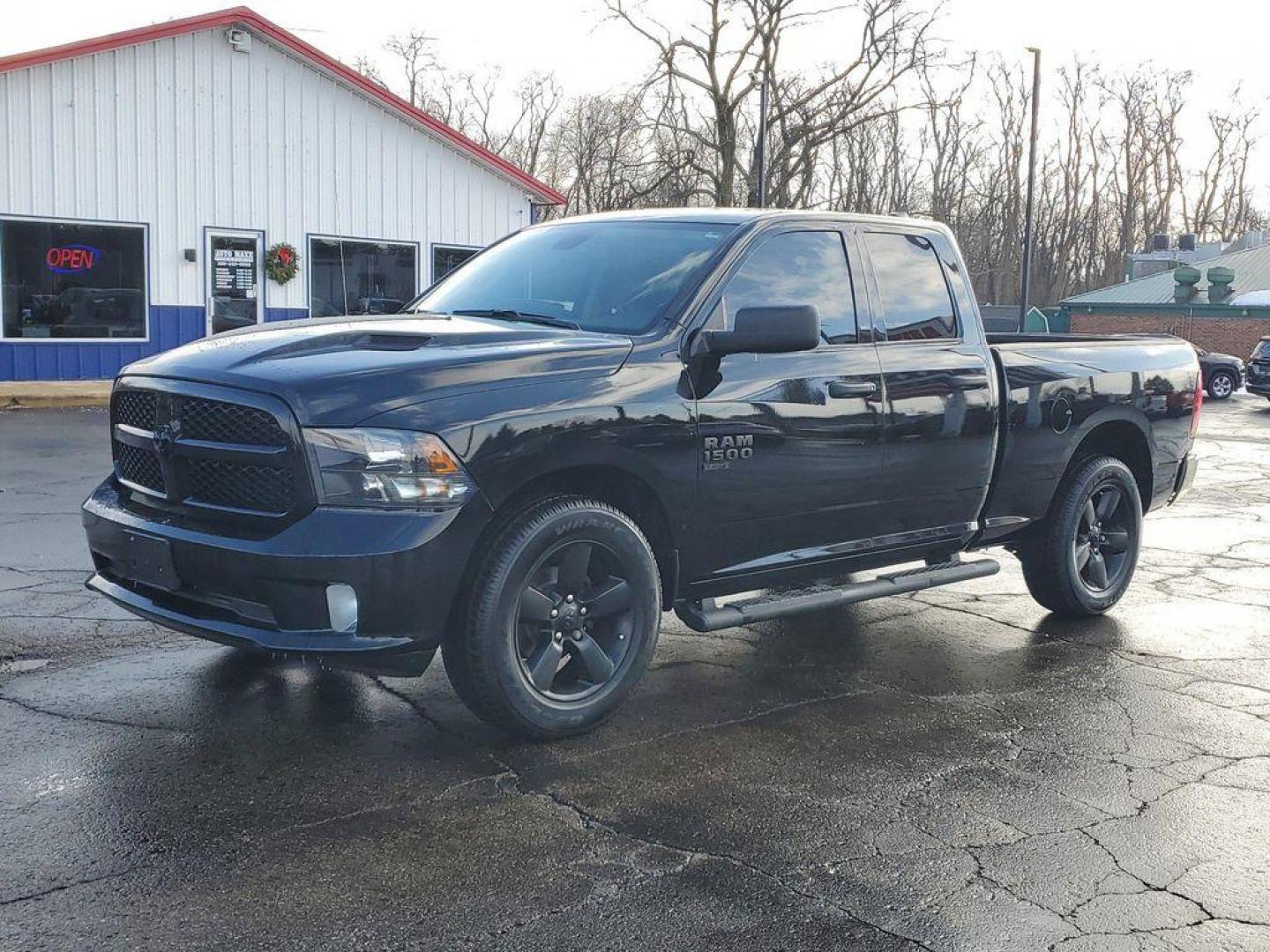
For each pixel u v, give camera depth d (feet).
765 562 16.19
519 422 13.30
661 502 14.82
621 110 125.70
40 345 60.08
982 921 10.39
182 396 13.30
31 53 57.41
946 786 13.47
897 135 207.10
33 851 11.06
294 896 10.40
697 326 15.28
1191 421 22.67
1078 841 12.09
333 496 12.43
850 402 16.58
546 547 13.71
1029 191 107.24
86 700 15.28
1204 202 244.63
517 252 18.15
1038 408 19.49
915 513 17.92
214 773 13.06
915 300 18.19
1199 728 15.66
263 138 66.49
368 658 12.70
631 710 15.85
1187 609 22.45
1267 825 12.59
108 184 61.36
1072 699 16.81
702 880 11.01
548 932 9.97
